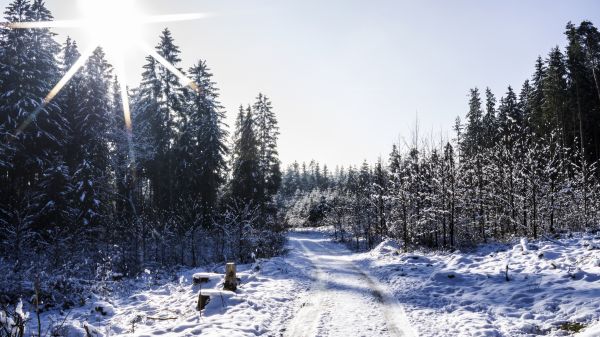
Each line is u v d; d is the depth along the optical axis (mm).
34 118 25094
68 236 24422
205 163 34719
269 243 31172
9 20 26781
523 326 9055
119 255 24656
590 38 35594
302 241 53094
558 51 37406
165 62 33375
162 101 33188
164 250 28312
